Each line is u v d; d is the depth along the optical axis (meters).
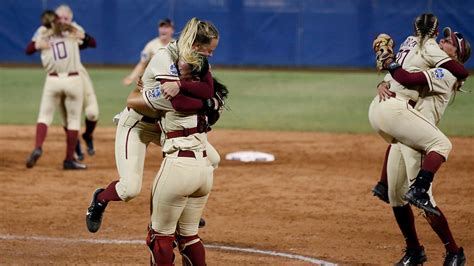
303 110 70.31
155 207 22.27
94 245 29.59
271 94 79.38
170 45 22.06
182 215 22.83
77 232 31.48
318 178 42.62
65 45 43.75
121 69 96.50
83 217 33.94
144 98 22.17
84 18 99.06
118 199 24.16
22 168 44.62
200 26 21.73
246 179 42.25
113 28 98.75
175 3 98.06
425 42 25.86
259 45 98.81
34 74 91.69
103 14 98.62
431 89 25.58
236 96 78.06
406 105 25.83
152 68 22.02
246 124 62.72
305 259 28.05
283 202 37.09
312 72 95.38
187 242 23.14
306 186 40.62
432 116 26.55
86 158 48.09
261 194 38.72
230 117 66.31
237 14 98.31
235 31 98.75
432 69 25.55
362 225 33.09
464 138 56.91
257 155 48.00
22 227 32.16
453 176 43.59
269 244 30.05
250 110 70.06
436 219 25.91
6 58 100.75
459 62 26.67
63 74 43.97
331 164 46.78
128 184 23.86
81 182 41.06
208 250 29.08
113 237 30.78
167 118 22.06
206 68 21.73
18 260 27.50
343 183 41.41
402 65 26.34
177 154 21.95
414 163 26.02
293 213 35.03
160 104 21.83
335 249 29.44
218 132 58.59
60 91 43.94
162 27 47.84
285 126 61.94
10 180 41.28
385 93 26.09
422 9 94.69
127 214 34.56
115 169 44.75
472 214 35.25
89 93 46.09
